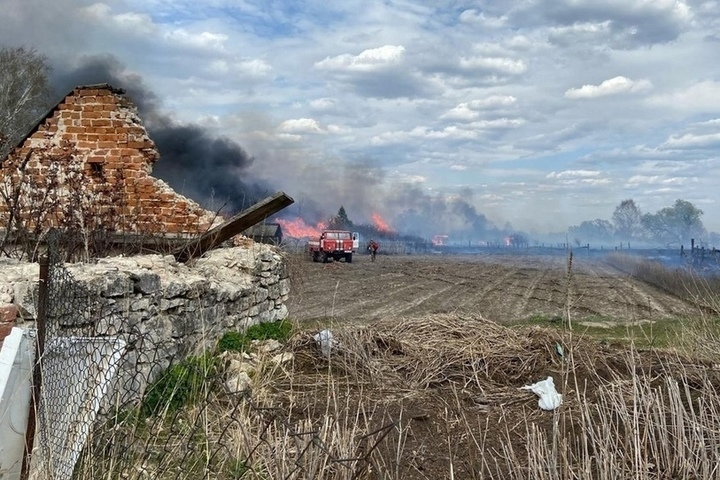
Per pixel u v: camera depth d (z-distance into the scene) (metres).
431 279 29.02
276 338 9.03
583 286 26.38
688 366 7.08
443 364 7.44
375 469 4.35
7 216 9.35
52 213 9.45
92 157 10.81
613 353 7.84
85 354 4.45
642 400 5.43
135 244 9.56
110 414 4.53
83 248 8.61
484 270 37.03
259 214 9.50
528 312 17.00
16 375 4.11
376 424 5.65
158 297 6.46
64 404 4.25
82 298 5.06
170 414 5.24
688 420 5.07
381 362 7.51
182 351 6.78
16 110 34.97
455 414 6.06
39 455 4.09
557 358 7.57
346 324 9.18
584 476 4.34
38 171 10.68
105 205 10.13
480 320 8.82
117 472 4.11
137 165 10.80
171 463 4.41
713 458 4.71
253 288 9.29
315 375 7.33
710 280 19.61
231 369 6.87
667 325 12.66
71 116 10.88
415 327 8.51
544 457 4.80
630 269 37.25
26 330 4.23
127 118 10.86
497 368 7.32
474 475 4.69
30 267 5.46
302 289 17.53
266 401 5.87
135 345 5.57
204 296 7.52
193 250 9.62
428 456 5.09
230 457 4.33
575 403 6.14
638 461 4.55
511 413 6.10
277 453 4.17
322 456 4.21
